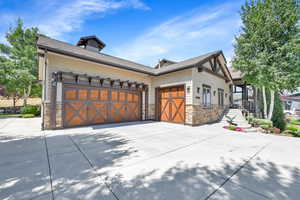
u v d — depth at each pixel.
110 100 9.20
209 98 10.55
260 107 10.89
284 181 2.47
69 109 7.46
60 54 6.63
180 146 4.53
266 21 7.63
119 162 3.24
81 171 2.79
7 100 17.08
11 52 16.19
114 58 11.12
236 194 2.10
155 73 10.41
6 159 3.38
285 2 7.24
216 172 2.79
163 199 1.97
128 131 6.90
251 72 8.14
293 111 21.33
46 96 6.79
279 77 7.25
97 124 8.58
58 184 2.32
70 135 5.95
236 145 4.69
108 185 2.30
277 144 4.84
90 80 8.17
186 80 9.06
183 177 2.59
